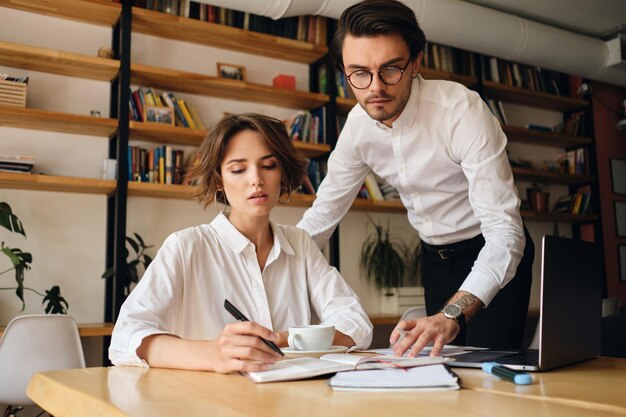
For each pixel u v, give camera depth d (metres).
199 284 1.32
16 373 2.41
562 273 1.07
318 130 3.93
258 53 3.97
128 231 3.47
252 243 1.36
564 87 5.42
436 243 2.02
